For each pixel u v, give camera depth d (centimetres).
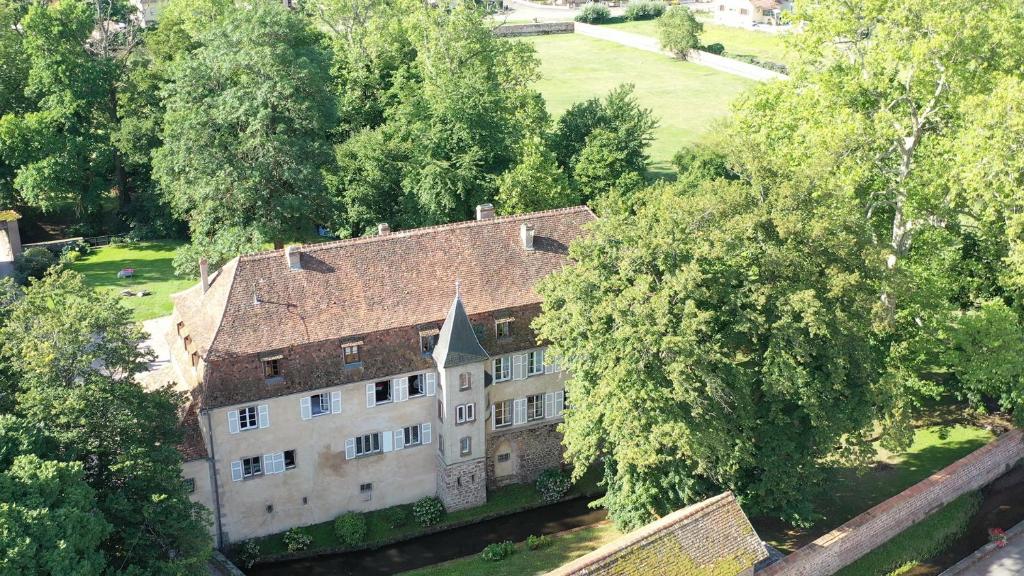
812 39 7612
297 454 6606
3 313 5947
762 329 5819
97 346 5434
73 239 11338
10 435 4872
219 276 6788
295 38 11594
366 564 6638
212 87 9544
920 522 6725
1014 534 6756
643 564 5050
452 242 7088
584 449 6266
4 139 10969
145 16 17775
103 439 5275
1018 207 7006
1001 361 6894
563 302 6406
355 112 11562
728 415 6003
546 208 9244
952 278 7994
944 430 7669
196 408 6425
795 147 7650
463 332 6600
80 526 4572
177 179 9656
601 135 10469
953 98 7138
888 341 7431
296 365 6425
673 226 5931
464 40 12131
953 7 6962
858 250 6216
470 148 9362
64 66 11331
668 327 5675
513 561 6469
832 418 6075
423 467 7050
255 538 6706
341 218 9388
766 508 6203
